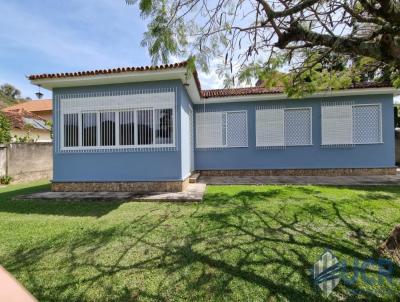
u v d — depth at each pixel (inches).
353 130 454.0
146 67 301.3
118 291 116.4
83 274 131.6
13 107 1272.1
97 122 349.7
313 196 287.0
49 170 590.6
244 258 146.1
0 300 35.3
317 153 463.5
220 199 285.1
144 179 340.5
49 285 122.2
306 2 118.6
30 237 182.9
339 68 241.4
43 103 1304.1
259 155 477.7
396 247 150.3
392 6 102.5
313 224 198.1
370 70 234.5
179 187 330.3
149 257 149.4
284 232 183.6
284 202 263.7
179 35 141.8
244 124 481.7
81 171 351.9
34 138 764.0
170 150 335.0
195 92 402.3
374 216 212.4
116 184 343.0
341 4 138.8
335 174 458.0
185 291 115.9
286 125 471.8
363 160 453.4
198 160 490.6
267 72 200.1
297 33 134.0
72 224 211.3
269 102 474.0
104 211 250.4
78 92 351.9
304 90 259.9
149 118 340.2
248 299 109.6
